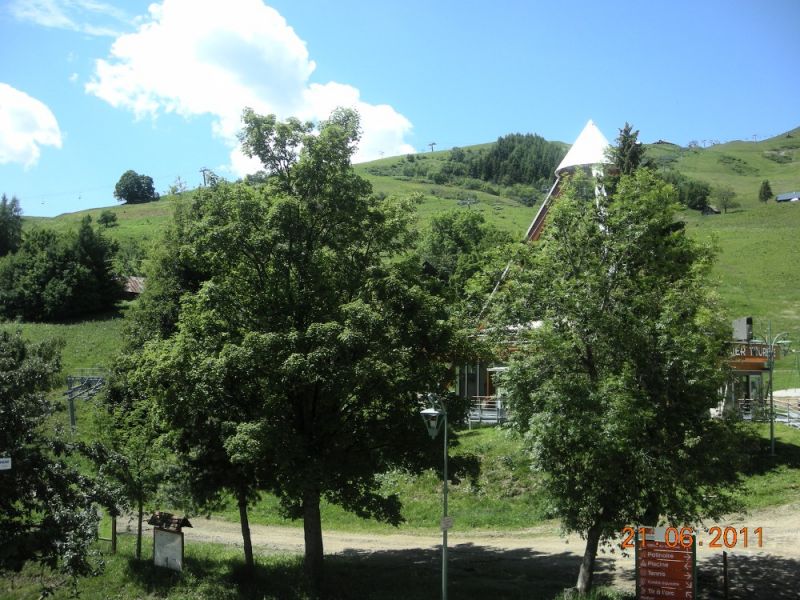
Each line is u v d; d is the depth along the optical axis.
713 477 15.38
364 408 19.67
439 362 19.64
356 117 21.11
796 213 120.00
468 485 27.61
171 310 35.09
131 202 165.62
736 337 32.41
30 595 18.83
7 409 15.02
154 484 21.31
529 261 17.95
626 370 15.27
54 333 56.81
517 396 16.56
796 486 23.98
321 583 18.84
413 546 23.88
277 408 18.44
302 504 20.84
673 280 17.09
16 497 15.48
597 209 17.78
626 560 20.77
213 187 20.56
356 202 19.97
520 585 18.55
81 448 16.91
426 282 21.06
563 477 15.88
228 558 22.16
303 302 19.36
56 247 65.44
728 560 19.05
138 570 20.34
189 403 18.30
